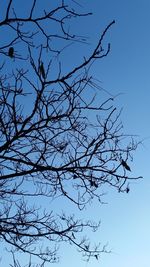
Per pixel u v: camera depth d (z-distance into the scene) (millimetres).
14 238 6332
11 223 6254
